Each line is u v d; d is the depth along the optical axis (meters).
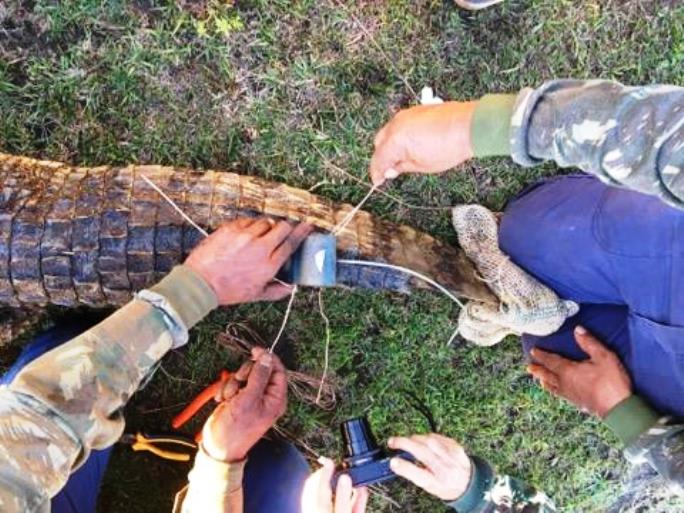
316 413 2.15
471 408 2.19
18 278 1.82
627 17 1.93
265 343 2.09
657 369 1.48
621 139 1.03
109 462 2.18
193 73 1.91
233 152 1.96
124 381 1.19
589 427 2.24
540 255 1.71
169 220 1.79
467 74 1.95
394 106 1.95
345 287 1.95
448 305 2.10
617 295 1.59
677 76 1.98
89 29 1.86
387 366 2.14
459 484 1.58
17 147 1.93
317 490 1.52
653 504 2.34
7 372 1.96
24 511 0.98
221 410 1.72
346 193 1.99
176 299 1.35
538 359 1.84
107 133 1.94
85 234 1.79
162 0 1.85
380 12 1.90
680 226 1.33
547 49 1.95
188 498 1.68
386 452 1.72
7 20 1.85
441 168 1.43
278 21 1.89
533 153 1.20
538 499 1.69
